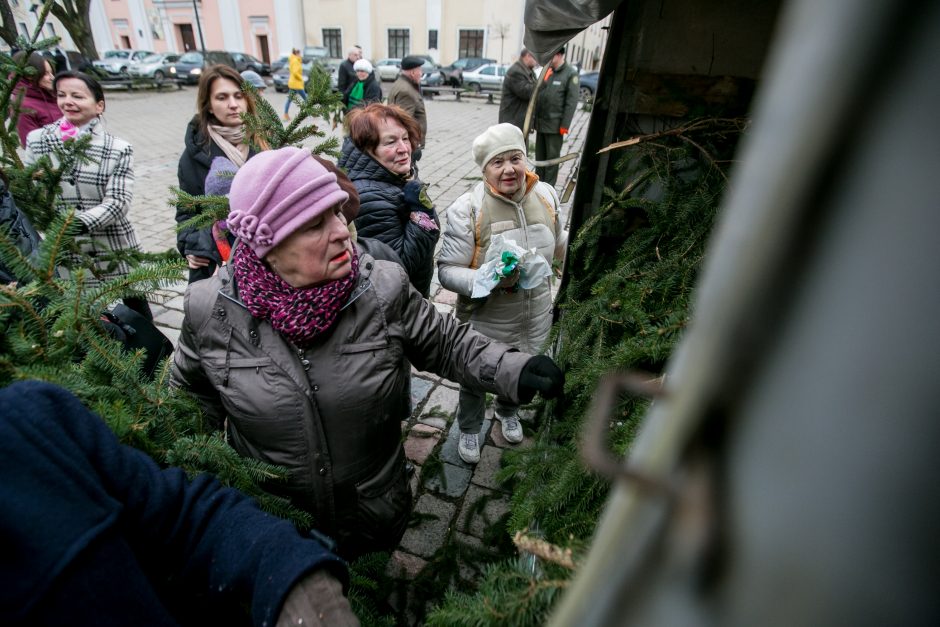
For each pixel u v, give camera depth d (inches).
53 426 29.9
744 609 7.5
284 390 49.5
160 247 203.2
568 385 51.7
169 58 804.0
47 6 82.2
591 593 10.2
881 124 5.4
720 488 7.8
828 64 5.7
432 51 1047.0
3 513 25.8
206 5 1085.1
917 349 5.4
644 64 72.4
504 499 94.4
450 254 85.4
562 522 41.8
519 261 79.5
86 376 43.4
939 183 5.1
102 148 107.0
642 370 49.3
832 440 6.2
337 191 45.4
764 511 7.2
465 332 58.5
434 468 100.0
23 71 83.3
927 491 5.6
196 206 72.8
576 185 79.7
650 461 9.3
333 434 51.9
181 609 37.7
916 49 5.1
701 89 71.8
